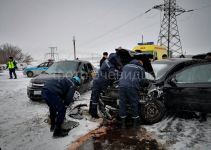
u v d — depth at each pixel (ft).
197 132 9.53
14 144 8.11
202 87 10.02
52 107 9.39
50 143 8.25
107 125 10.68
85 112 13.05
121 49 12.35
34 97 15.24
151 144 8.29
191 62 11.51
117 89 11.85
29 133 9.33
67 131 9.32
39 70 41.16
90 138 8.88
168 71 11.66
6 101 16.37
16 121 11.10
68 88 9.04
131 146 8.10
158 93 10.56
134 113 10.19
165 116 12.28
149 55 11.16
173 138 8.87
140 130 9.94
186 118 11.75
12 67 37.17
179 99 10.59
